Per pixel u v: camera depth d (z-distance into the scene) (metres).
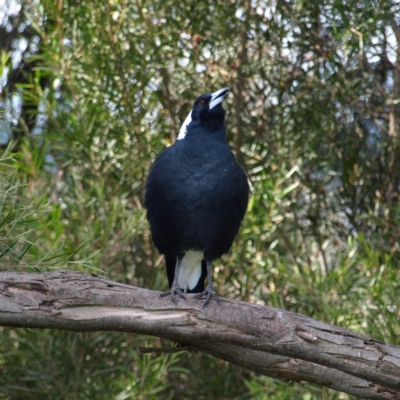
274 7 12.57
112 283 6.47
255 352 6.66
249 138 12.98
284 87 12.88
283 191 11.26
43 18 12.00
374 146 12.85
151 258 12.66
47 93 11.86
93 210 11.73
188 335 6.39
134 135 12.48
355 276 10.78
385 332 10.02
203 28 12.84
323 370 6.54
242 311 6.33
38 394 11.81
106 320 6.34
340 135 13.05
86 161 11.95
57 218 10.22
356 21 11.69
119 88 12.38
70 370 11.25
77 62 12.05
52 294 6.29
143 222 11.19
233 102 12.86
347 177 12.66
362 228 12.77
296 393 10.80
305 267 11.13
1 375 11.56
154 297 6.42
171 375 12.69
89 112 11.81
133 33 12.36
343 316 10.57
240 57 12.70
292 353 6.23
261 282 11.88
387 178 12.88
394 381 6.05
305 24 12.45
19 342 11.05
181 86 13.12
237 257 11.76
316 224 12.84
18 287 6.26
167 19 12.55
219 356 6.77
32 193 10.74
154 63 12.39
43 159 11.61
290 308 12.25
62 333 11.13
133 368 12.28
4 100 12.32
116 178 12.55
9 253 7.09
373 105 12.95
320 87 12.32
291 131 12.73
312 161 12.92
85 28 12.00
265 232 11.67
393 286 10.23
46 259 7.21
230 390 12.35
